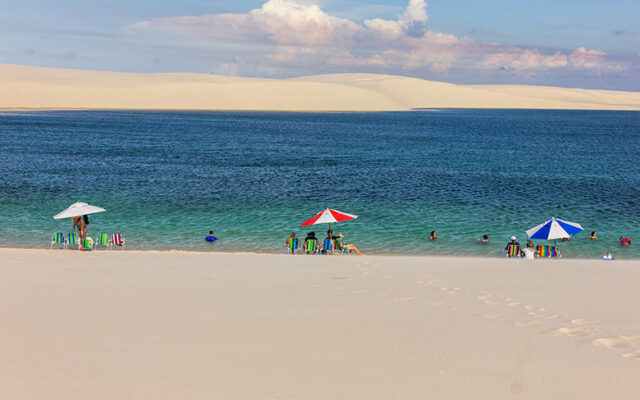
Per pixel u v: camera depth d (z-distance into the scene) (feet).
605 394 16.05
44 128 270.46
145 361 18.52
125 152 181.47
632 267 44.88
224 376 17.25
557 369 17.98
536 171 155.12
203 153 185.37
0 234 73.72
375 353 19.53
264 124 363.35
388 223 85.30
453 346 20.40
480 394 15.97
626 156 206.59
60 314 24.86
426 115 568.82
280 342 20.77
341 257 52.24
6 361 18.35
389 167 158.10
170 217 87.04
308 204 100.07
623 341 21.13
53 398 15.47
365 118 474.08
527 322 24.02
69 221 82.38
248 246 70.79
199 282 35.09
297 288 32.63
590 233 80.84
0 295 29.48
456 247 71.67
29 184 114.42
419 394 15.96
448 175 143.02
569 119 559.79
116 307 26.50
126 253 55.06
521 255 65.72
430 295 30.48
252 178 130.93
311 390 16.21
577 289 32.83
